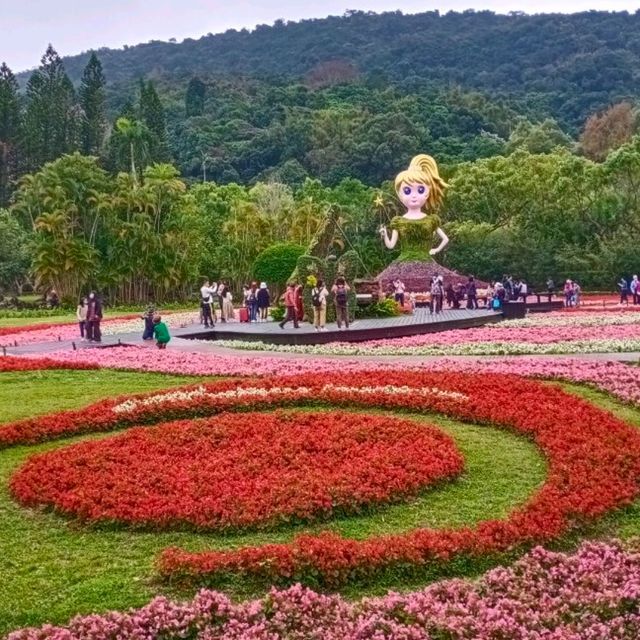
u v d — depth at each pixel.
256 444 11.34
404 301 37.25
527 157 61.31
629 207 58.16
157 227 56.72
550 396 14.39
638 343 23.11
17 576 7.45
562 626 6.12
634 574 6.93
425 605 6.41
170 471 10.05
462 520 8.69
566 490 9.09
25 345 27.48
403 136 102.06
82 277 54.22
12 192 75.50
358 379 16.23
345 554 7.27
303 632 6.10
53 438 12.88
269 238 61.31
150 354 22.44
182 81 149.62
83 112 82.00
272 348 24.66
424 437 11.60
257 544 8.08
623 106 99.19
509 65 175.12
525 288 42.78
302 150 107.31
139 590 7.06
